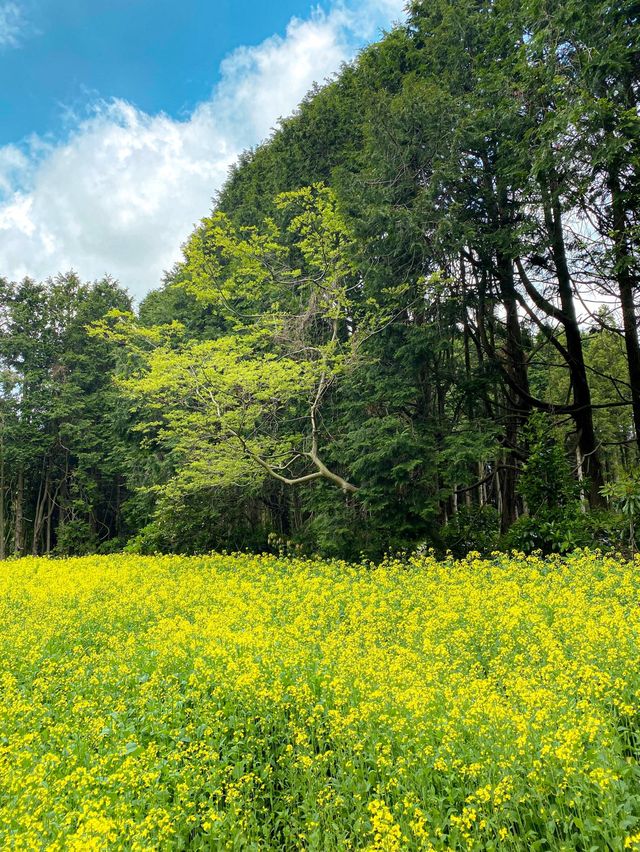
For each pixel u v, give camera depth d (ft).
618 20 36.88
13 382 107.34
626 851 10.61
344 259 50.88
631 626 19.71
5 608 36.52
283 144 74.59
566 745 12.35
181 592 36.27
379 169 49.11
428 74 55.62
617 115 36.96
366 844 12.44
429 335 45.21
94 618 32.24
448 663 20.20
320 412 57.16
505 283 49.47
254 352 59.52
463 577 32.35
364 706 15.85
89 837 11.39
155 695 19.62
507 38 48.70
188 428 53.21
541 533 38.96
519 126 43.75
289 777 15.01
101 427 106.01
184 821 13.50
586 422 51.42
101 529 110.93
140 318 100.83
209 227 52.65
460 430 45.62
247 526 63.26
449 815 12.41
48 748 17.24
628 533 37.29
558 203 43.19
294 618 28.60
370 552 45.50
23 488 112.16
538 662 19.48
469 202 46.78
